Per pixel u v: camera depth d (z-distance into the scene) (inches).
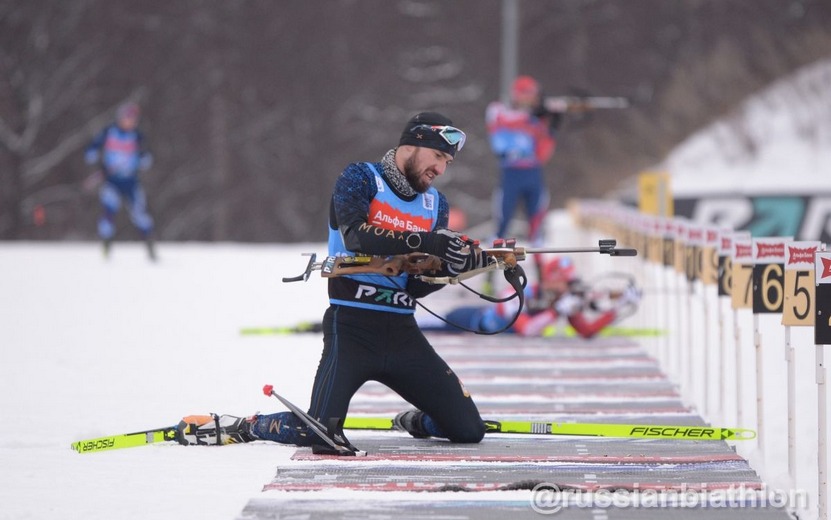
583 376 1289.4
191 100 6702.8
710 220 3253.0
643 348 1521.9
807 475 992.2
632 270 2252.7
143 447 898.7
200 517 700.7
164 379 1232.2
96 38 6540.4
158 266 2802.7
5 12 6323.8
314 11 6924.2
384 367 885.2
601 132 5782.5
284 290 2252.7
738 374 994.1
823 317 771.4
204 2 6692.9
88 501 737.0
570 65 7017.7
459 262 839.1
